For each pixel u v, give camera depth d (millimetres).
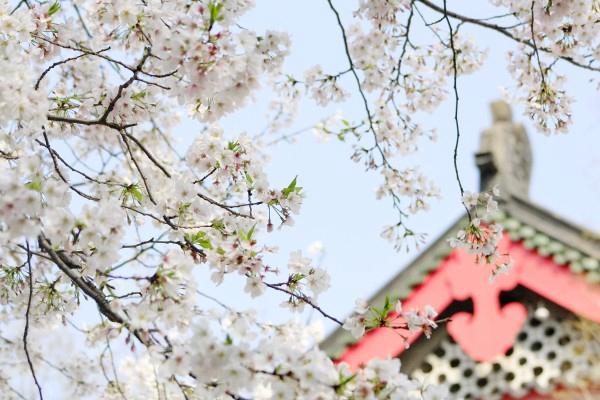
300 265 5512
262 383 4477
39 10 5984
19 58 5348
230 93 5148
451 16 6594
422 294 8031
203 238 5664
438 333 8148
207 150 6059
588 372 7789
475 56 7664
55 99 5949
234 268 5441
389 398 4484
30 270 5383
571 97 7039
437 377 8148
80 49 5730
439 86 7656
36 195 4367
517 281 7863
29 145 5344
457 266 8023
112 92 5941
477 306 7824
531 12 6684
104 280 4965
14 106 4914
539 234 8016
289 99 7410
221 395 4762
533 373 8000
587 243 7926
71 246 4758
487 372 8086
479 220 6613
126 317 4816
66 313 6004
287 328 5617
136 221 6398
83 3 6906
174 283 4801
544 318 8070
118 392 7250
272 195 5738
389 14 6906
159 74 5691
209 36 4871
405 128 7539
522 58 7141
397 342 7895
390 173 7352
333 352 7871
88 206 4562
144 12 5359
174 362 4410
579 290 7742
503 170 8391
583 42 6840
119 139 6734
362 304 5574
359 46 7301
